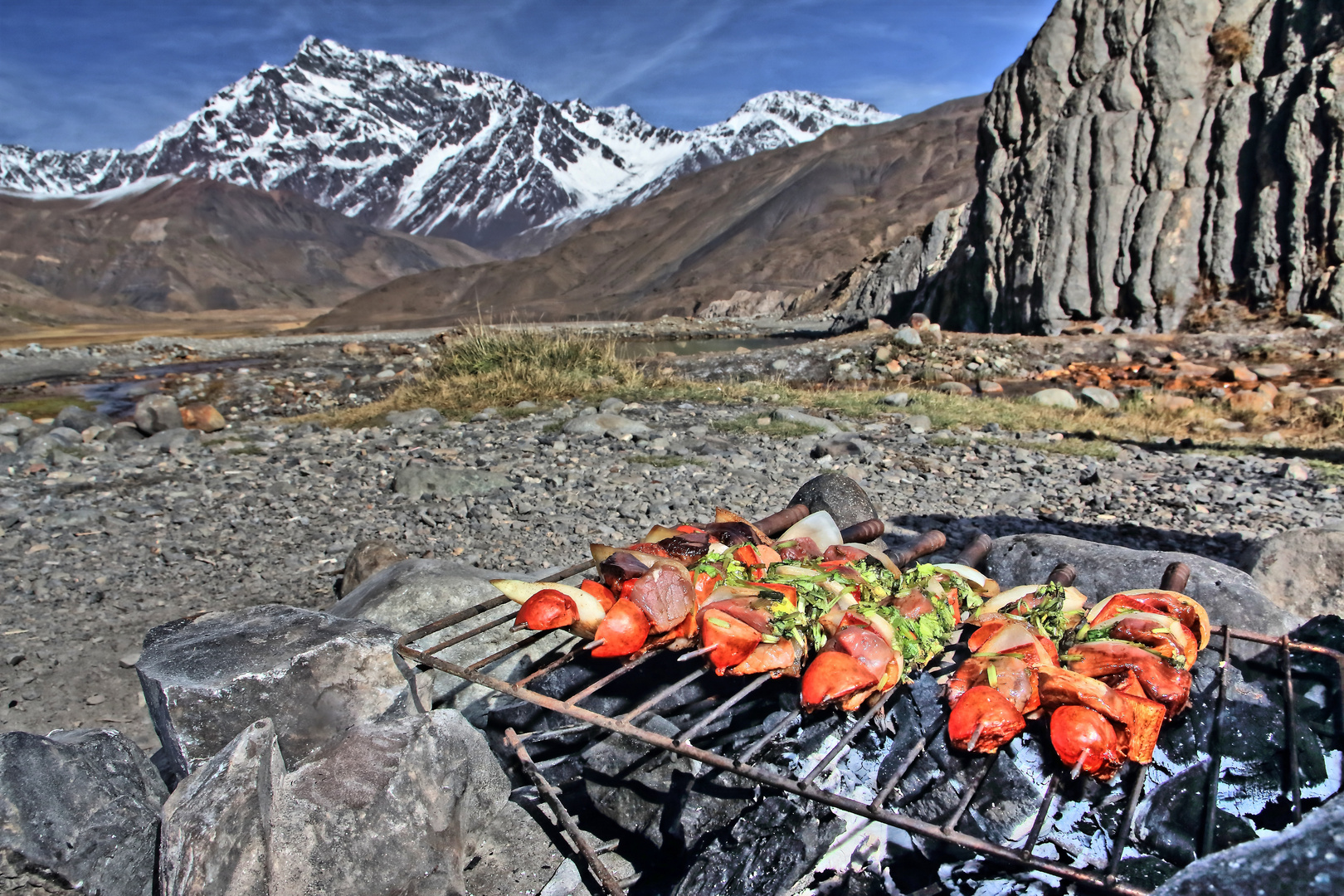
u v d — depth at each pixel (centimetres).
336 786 278
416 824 284
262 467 1041
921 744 254
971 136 14450
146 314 16075
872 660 267
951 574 330
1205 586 367
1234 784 266
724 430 1258
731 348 3625
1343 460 1193
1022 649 267
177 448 1188
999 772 265
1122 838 226
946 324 3025
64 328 9562
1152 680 257
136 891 272
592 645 286
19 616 586
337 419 1462
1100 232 2509
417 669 341
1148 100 2492
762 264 10112
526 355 1750
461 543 735
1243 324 2308
